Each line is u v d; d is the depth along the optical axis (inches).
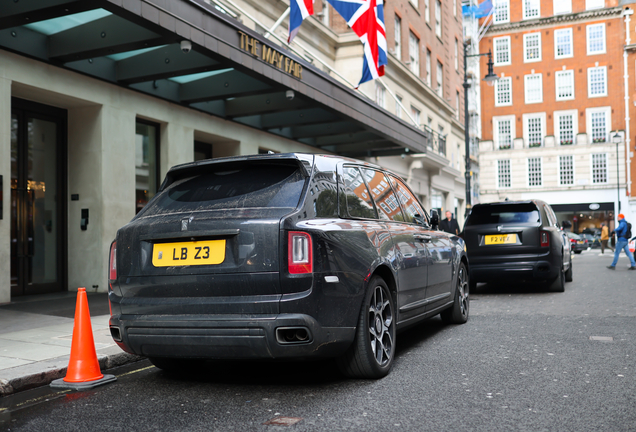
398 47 967.0
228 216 148.0
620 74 1811.0
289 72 443.8
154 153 466.9
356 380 164.6
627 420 125.8
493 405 137.9
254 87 447.8
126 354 195.2
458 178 1317.7
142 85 433.7
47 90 365.1
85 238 408.2
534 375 166.9
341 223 157.8
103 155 404.2
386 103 879.7
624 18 1806.1
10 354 192.7
